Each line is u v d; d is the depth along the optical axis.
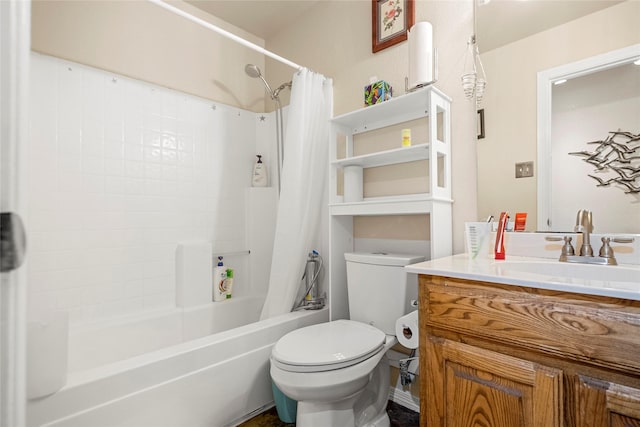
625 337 0.67
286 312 1.82
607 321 0.70
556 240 1.22
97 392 1.05
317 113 1.95
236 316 2.19
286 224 1.86
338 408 1.28
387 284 1.51
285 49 2.46
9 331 0.34
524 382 0.80
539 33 1.29
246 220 2.46
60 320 0.99
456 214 1.54
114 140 1.84
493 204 1.40
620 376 0.69
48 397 0.96
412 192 1.71
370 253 1.74
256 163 2.51
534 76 1.30
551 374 0.76
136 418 1.12
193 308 2.01
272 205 2.46
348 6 2.05
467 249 1.40
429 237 1.63
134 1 1.95
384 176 1.83
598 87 1.15
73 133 1.70
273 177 2.51
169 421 1.20
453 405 0.93
